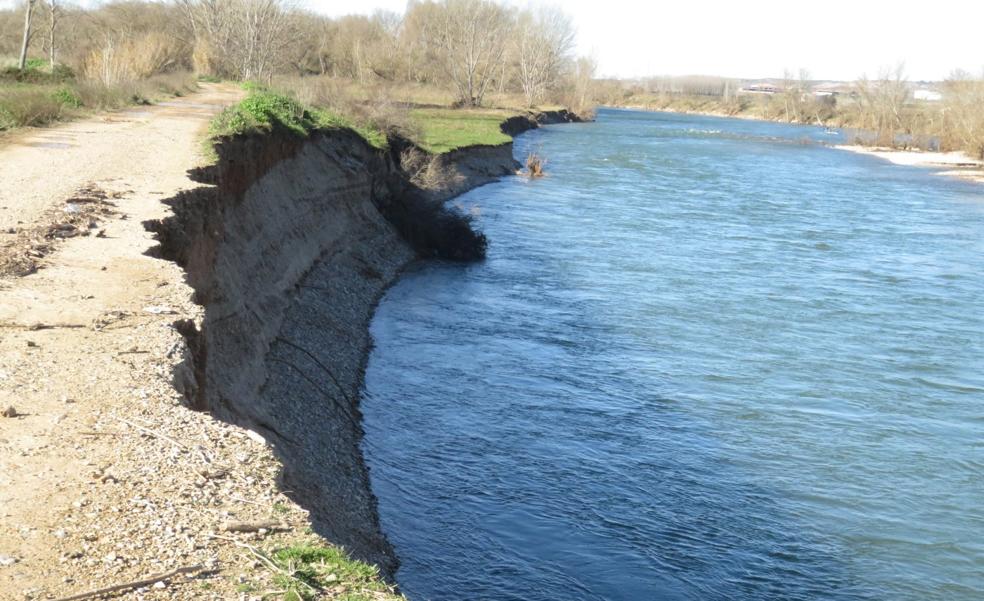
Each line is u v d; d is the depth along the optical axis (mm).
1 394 8883
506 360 22422
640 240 39031
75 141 24359
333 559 6898
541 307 27734
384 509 14422
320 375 19750
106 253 13922
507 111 102875
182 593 6129
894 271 34656
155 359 10148
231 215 21625
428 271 32500
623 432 18125
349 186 33531
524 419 18594
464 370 21578
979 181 68938
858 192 60031
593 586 12586
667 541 13961
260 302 20469
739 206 50875
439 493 15148
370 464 16172
